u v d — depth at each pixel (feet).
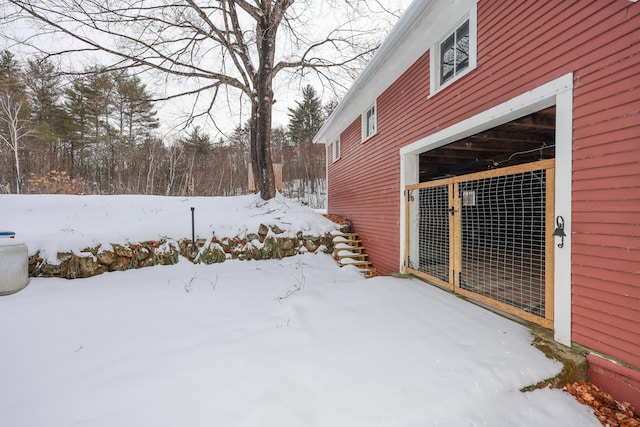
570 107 8.82
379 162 23.03
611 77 7.79
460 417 6.64
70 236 18.34
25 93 56.13
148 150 80.69
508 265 16.85
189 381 7.78
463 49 14.38
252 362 8.56
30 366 8.79
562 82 9.09
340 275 21.33
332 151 37.47
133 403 7.04
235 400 7.02
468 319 10.90
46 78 29.84
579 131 8.57
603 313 7.92
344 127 32.27
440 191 15.74
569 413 7.06
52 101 63.05
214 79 35.01
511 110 11.10
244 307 13.62
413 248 18.16
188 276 18.89
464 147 19.16
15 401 7.23
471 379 7.61
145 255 19.75
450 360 8.38
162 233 21.07
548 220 9.50
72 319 12.18
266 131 29.71
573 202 8.70
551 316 9.38
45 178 45.62
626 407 7.33
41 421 6.54
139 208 25.20
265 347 9.41
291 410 6.66
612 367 7.64
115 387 7.63
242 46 33.58
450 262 14.30
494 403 7.07
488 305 12.09
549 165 9.44
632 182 7.34
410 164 19.25
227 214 25.76
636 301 7.25
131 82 39.27
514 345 9.03
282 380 7.72
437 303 12.67
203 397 7.16
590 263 8.23
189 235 21.83
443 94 15.23
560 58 9.20
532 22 10.24
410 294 13.97
